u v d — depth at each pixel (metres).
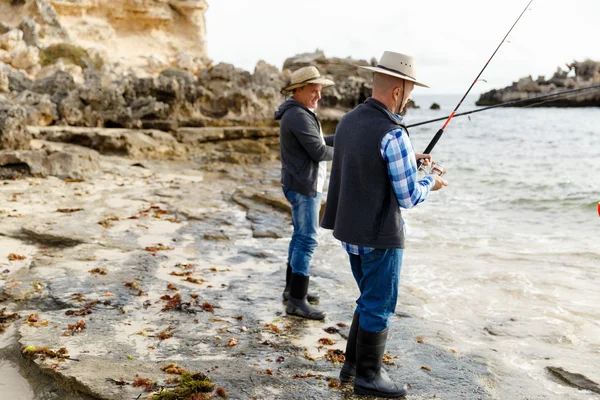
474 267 5.42
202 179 10.89
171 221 7.00
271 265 5.39
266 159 14.83
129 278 4.69
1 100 10.34
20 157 9.20
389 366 3.30
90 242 5.74
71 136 13.06
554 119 54.28
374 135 2.68
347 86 28.25
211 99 17.73
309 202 4.01
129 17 39.28
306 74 3.92
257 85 19.77
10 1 31.31
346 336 3.75
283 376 3.13
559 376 3.24
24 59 25.08
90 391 2.84
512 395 3.00
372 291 2.88
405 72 2.74
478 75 3.32
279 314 4.11
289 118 3.96
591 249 6.20
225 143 15.65
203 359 3.30
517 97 85.88
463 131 38.47
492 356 3.48
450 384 3.10
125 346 3.42
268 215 7.57
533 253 6.00
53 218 6.62
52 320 3.76
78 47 30.08
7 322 3.74
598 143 26.36
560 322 4.06
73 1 35.66
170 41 40.44
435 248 6.25
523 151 22.55
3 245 5.54
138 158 13.20
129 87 16.09
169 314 3.99
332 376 3.17
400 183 2.68
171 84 16.41
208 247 5.93
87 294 4.27
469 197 10.24
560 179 12.79
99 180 9.69
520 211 8.81
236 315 4.05
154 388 2.88
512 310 4.30
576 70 85.06
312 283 4.91
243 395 2.90
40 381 3.02
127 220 6.86
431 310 4.29
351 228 2.77
